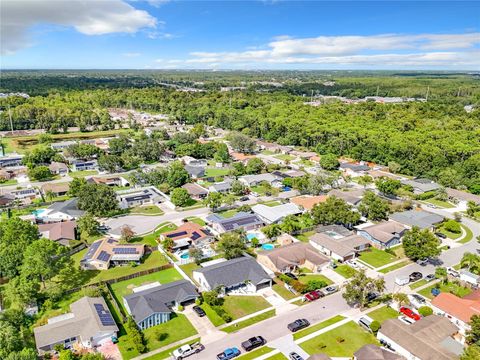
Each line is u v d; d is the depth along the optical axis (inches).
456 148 6220.5
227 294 2738.7
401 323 2279.8
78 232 3708.2
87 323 2237.9
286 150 7480.3
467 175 5590.6
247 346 2134.6
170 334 2289.6
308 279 2960.1
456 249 3580.2
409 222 4008.4
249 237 3683.6
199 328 2351.1
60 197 4734.3
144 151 6555.1
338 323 2416.3
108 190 4195.4
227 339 2245.3
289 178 5315.0
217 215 4079.7
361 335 2304.4
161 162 6614.2
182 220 4133.9
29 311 2460.6
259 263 3233.3
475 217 4411.9
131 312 2394.2
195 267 3117.6
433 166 5954.7
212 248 3449.8
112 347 2166.6
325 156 6422.2
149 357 2089.1
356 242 3467.0
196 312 2490.2
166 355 2110.0
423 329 2223.2
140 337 2156.7
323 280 2942.9
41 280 2802.7
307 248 3297.2
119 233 3673.7
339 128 7815.0
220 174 5935.0
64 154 6510.8
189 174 5698.8
